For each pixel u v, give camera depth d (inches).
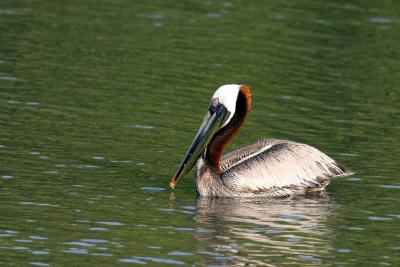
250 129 732.7
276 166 608.7
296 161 613.6
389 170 646.5
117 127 710.5
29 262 458.0
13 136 668.1
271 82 860.0
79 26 1007.6
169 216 543.2
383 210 570.9
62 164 620.1
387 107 808.9
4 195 555.2
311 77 882.8
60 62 876.0
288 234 522.0
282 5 1136.8
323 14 1103.6
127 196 573.0
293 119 761.6
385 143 707.4
